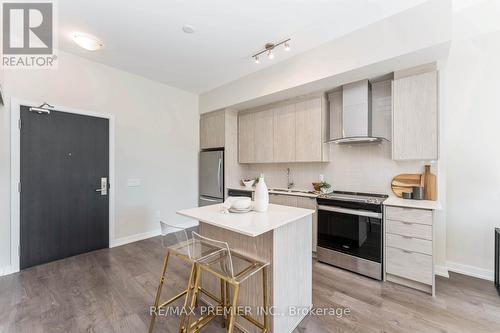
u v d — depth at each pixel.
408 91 2.56
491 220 2.50
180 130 4.50
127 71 3.68
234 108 4.38
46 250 2.94
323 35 2.69
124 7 2.19
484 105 2.52
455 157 2.67
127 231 3.72
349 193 3.28
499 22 2.43
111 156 3.52
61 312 1.97
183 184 4.55
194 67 3.53
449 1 2.05
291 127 3.69
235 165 4.52
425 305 2.07
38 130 2.87
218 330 1.78
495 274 2.35
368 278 2.56
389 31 2.35
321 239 2.97
